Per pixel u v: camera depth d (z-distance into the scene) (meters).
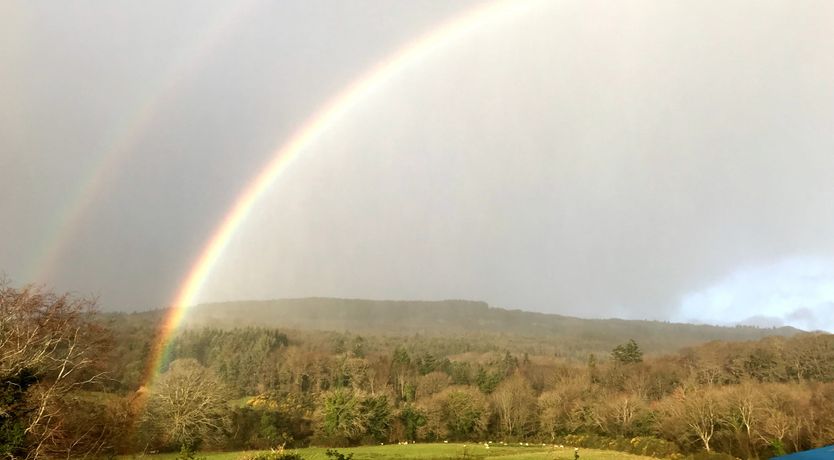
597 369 131.75
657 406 82.19
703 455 59.56
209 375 66.69
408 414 85.12
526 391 104.50
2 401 32.44
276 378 105.69
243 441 66.00
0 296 34.09
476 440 88.44
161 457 53.91
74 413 39.03
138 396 56.00
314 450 67.56
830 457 13.09
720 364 109.81
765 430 61.12
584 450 73.56
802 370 97.00
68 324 36.72
